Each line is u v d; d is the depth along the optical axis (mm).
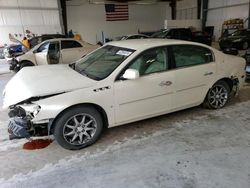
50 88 2746
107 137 3242
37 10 17266
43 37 13211
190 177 2373
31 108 2629
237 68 4062
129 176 2416
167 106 3443
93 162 2678
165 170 2496
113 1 21938
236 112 3975
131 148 2947
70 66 3807
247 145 2943
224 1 19531
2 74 8859
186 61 3508
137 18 23562
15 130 2693
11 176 2471
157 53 3270
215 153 2783
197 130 3369
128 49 3281
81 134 2912
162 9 24609
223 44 14125
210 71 3717
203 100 3855
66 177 2434
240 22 17734
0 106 4758
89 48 9055
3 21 16234
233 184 2256
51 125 2752
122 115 3109
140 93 3125
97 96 2850
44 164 2668
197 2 22062
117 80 2973
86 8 21000
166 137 3195
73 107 2787
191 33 15797
